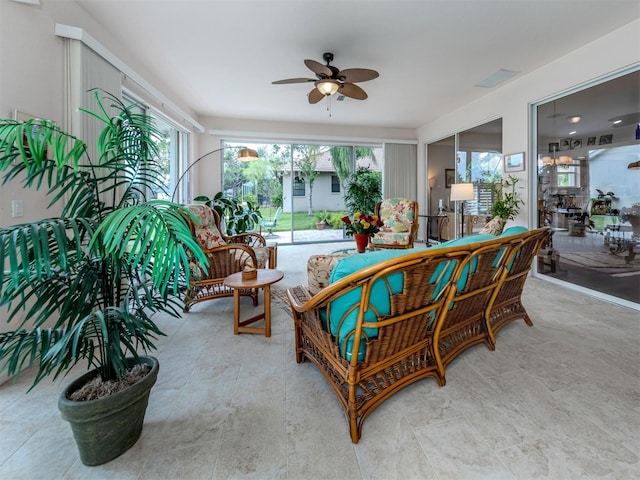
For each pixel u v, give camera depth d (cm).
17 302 176
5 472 109
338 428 131
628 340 208
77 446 112
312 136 597
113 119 125
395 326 127
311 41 292
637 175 272
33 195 191
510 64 343
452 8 245
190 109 504
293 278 382
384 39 289
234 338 219
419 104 486
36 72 196
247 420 135
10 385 161
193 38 287
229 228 502
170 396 152
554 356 188
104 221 97
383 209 523
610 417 135
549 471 108
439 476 107
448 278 140
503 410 141
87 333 108
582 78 307
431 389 157
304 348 179
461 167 516
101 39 267
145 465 112
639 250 270
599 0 237
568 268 336
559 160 342
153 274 94
